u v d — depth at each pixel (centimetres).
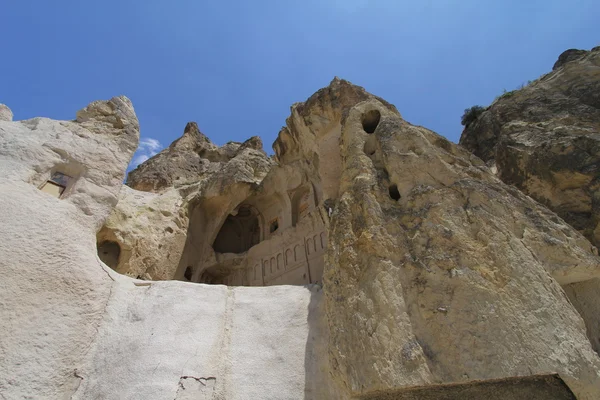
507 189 658
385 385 453
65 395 537
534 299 475
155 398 530
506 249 534
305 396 562
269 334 664
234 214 1792
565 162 975
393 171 713
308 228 1475
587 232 893
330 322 582
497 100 1695
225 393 563
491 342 444
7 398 479
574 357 420
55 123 842
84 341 598
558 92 1296
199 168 2138
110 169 843
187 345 615
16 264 573
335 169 1095
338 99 1229
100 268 702
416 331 486
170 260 1375
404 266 556
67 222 687
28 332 542
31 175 704
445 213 600
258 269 1560
